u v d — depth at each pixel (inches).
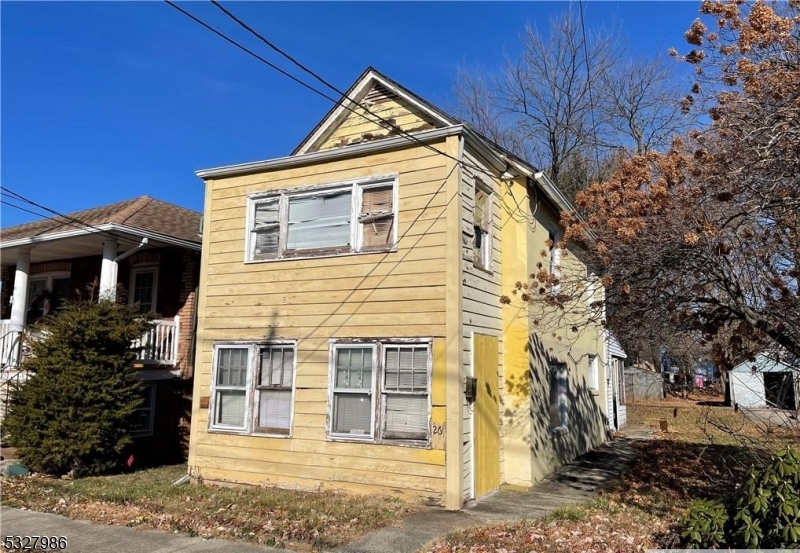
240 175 436.8
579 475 440.5
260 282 415.8
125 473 458.9
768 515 176.2
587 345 598.5
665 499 359.3
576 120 1109.7
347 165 397.7
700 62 306.7
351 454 364.5
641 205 317.4
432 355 348.8
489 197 419.5
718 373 478.0
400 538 272.5
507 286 428.5
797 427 298.8
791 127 270.5
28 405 434.3
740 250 311.7
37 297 669.9
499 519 310.8
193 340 560.1
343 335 378.9
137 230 516.1
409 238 368.2
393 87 446.3
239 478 398.6
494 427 392.2
